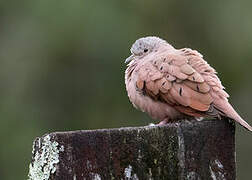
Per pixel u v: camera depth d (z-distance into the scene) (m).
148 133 7.12
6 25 16.77
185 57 8.70
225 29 15.97
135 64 9.41
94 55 16.00
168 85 8.53
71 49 15.87
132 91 9.18
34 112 16.66
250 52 15.89
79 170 6.97
